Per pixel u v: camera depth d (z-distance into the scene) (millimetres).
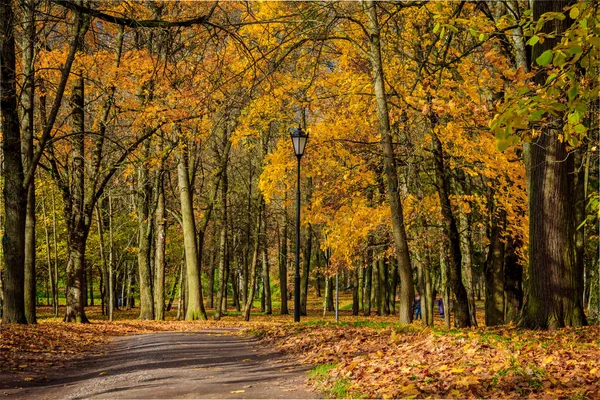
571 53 5125
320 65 17797
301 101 16984
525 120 5398
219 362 10836
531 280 12281
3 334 13430
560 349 8391
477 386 6219
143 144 26484
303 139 16984
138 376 9422
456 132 15242
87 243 40062
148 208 30203
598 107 10211
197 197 35500
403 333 11969
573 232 12047
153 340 15938
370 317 34531
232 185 39938
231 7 15680
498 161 15766
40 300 52969
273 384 8062
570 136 5855
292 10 15328
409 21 16453
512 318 20609
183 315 38781
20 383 9062
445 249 20156
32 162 15797
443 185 17469
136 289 53344
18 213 16125
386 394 6219
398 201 15391
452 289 17938
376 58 15094
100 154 21891
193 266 27875
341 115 17469
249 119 17609
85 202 21766
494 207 18656
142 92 21406
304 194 29859
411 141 17188
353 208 17953
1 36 15234
